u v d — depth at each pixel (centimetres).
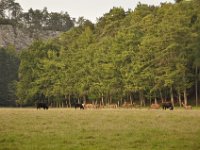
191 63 10269
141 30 11312
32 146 2150
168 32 9856
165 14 11125
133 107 9669
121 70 10556
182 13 10650
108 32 14588
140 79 10088
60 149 2072
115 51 10931
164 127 3000
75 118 4119
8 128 3005
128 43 10838
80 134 2614
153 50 10094
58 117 4338
